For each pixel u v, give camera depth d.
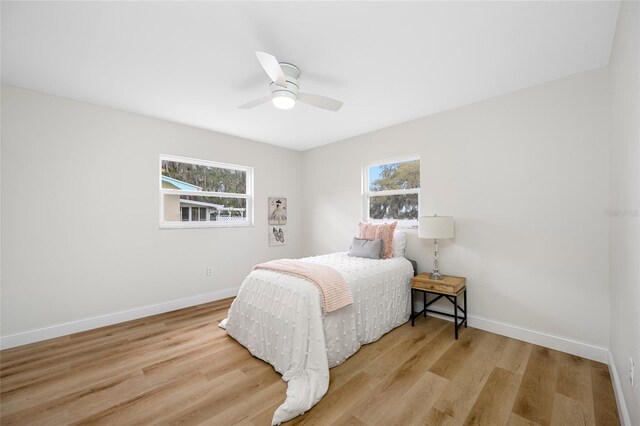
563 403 1.66
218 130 3.70
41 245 2.56
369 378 1.93
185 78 2.31
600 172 2.14
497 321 2.65
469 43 1.84
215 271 3.76
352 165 4.02
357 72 2.21
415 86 2.46
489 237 2.71
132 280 3.07
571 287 2.27
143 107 2.92
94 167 2.84
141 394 1.77
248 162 4.13
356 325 2.31
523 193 2.51
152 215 3.21
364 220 3.91
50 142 2.60
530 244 2.47
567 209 2.29
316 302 1.99
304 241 4.80
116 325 2.89
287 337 1.98
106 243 2.91
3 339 2.37
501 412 1.60
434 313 3.09
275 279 2.29
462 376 1.95
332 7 1.51
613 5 1.50
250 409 1.63
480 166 2.77
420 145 3.23
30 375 1.98
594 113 2.17
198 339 2.56
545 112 2.39
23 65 2.11
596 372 1.97
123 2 1.48
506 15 1.58
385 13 1.56
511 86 2.46
